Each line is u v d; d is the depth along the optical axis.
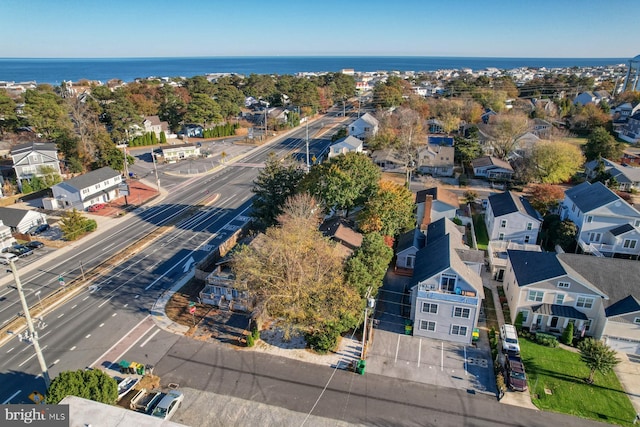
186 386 31.22
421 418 28.73
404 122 101.38
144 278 46.31
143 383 31.25
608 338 35.56
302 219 42.62
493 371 33.28
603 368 30.73
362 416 28.84
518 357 33.44
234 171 88.62
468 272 37.66
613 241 49.09
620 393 31.19
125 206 68.31
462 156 89.62
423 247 46.53
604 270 38.09
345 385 31.56
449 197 62.06
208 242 55.50
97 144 82.44
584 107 123.25
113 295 42.94
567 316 36.59
